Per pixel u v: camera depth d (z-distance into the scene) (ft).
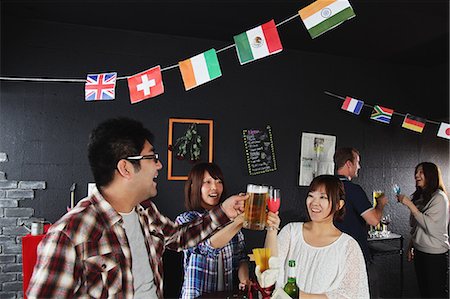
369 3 10.25
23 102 11.40
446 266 11.12
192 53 12.98
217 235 5.35
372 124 15.07
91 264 3.48
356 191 8.68
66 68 11.77
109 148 3.81
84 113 11.88
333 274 5.25
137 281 3.93
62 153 11.64
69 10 10.93
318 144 14.21
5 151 11.23
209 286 6.75
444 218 10.96
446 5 10.21
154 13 11.12
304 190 13.99
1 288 11.01
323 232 5.69
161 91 7.31
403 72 15.69
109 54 12.18
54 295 3.22
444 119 15.67
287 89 13.98
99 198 3.81
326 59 14.57
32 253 7.36
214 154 13.07
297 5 10.42
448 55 14.43
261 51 6.20
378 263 14.64
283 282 5.48
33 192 11.37
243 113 13.43
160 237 4.51
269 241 5.25
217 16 11.26
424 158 15.71
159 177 12.46
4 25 11.17
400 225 15.16
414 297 15.01
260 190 4.75
